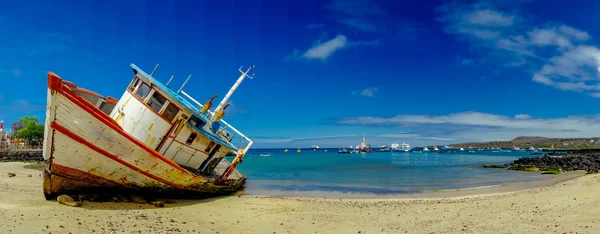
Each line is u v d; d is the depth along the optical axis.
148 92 15.77
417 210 16.14
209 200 18.25
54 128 12.70
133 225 11.13
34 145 84.81
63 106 12.48
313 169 50.88
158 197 16.72
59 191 14.38
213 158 19.28
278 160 84.94
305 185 29.00
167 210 14.53
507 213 14.52
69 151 13.31
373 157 109.25
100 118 13.17
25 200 14.00
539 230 11.49
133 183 15.18
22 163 48.34
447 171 46.84
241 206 16.73
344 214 15.16
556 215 13.55
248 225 12.70
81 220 11.18
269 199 19.39
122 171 14.51
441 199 20.30
